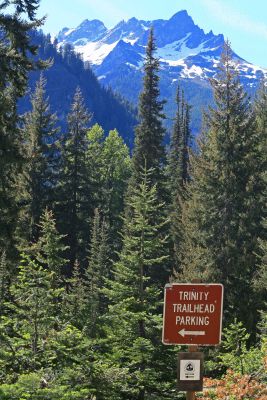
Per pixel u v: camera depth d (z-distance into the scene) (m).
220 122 31.86
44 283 13.45
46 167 43.66
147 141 44.72
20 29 20.81
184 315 7.66
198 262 30.83
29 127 41.72
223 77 32.03
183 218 41.69
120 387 14.70
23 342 12.62
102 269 42.12
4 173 21.31
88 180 48.75
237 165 31.56
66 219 46.47
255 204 31.97
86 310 14.59
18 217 22.05
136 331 17.80
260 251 32.53
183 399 16.75
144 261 19.20
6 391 9.90
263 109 42.97
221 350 21.36
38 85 45.62
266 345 15.05
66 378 11.94
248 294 28.70
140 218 19.84
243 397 10.99
